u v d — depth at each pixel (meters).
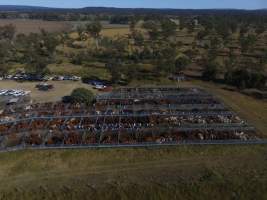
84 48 149.75
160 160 55.56
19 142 61.31
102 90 91.12
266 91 90.88
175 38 173.38
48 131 64.88
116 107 76.94
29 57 120.25
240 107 78.50
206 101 81.31
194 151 57.88
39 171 53.28
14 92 88.75
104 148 58.94
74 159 56.16
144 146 59.41
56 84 98.06
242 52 135.62
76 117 71.12
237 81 94.19
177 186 49.06
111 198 47.47
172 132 63.50
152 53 126.75
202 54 129.62
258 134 63.78
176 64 105.38
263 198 47.56
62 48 150.62
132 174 51.91
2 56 122.75
